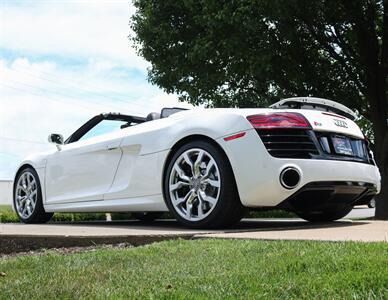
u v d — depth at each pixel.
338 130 4.30
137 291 1.94
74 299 1.88
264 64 7.91
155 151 4.64
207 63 8.69
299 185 3.96
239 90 9.56
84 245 3.57
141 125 5.03
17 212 6.45
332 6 8.27
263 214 8.52
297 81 8.98
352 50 9.23
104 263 2.55
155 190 4.62
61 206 5.75
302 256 2.41
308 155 4.04
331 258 2.30
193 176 4.31
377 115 8.92
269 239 3.11
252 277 2.08
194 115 4.45
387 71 8.92
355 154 4.45
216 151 4.15
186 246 2.96
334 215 5.16
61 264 2.58
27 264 2.63
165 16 9.17
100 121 6.16
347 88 9.67
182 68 8.97
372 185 4.59
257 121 4.03
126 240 3.53
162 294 1.88
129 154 4.96
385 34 8.80
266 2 7.37
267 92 9.59
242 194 4.01
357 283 1.87
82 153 5.53
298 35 8.74
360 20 8.65
